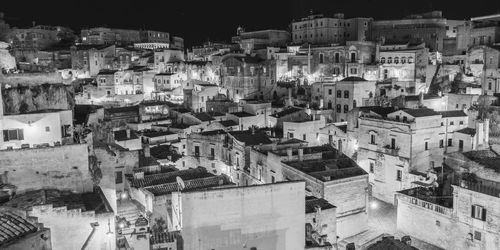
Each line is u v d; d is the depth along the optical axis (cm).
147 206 4678
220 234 3666
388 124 6775
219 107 10638
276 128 8806
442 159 6875
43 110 4138
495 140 6744
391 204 6750
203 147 7719
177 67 13950
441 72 10744
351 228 5481
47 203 3216
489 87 8775
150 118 9931
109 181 4403
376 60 11838
